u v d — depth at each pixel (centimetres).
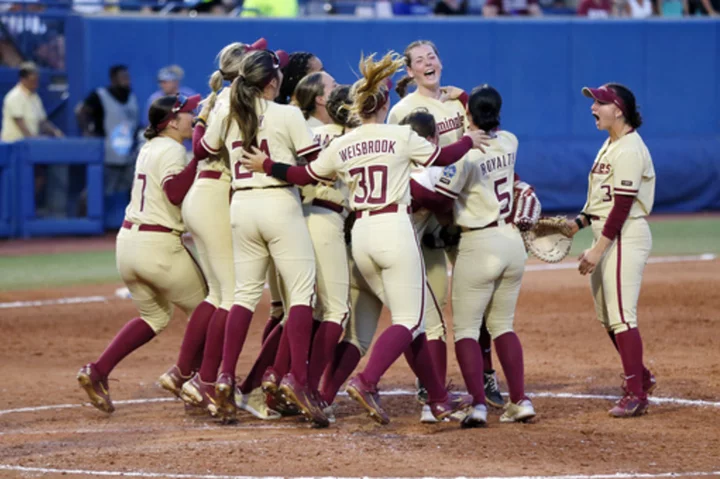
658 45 7850
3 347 3616
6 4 7388
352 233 2342
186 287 2648
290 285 2380
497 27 7569
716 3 8819
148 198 2594
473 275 2389
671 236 6512
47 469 2022
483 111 2383
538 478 1936
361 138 2286
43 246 6334
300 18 7200
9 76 7150
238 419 2588
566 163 7506
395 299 2302
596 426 2420
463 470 1997
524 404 2436
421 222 2528
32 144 6544
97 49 7025
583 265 2527
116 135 6781
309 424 2500
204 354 2491
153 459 2086
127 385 3052
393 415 2588
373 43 7312
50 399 2862
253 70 2317
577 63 7725
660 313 4069
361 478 1938
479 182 2380
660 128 7919
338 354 2506
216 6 7681
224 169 2505
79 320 4100
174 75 6088
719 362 3209
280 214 2345
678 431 2367
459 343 2420
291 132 2353
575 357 3347
